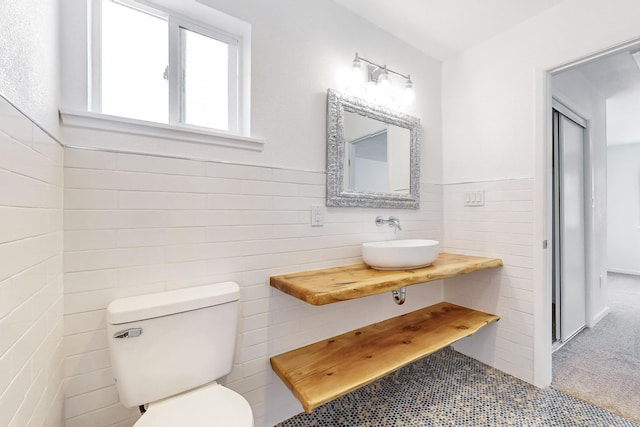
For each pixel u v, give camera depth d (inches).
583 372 74.7
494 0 64.2
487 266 71.3
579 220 99.7
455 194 86.5
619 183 195.5
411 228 81.9
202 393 42.5
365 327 71.2
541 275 68.1
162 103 52.6
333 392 46.1
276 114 58.0
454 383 70.5
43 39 33.5
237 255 53.5
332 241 65.8
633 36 55.3
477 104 81.0
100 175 42.1
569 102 90.1
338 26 66.9
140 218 44.9
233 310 47.1
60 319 38.7
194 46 55.1
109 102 48.6
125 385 38.6
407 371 76.0
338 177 65.6
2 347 23.9
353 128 68.9
